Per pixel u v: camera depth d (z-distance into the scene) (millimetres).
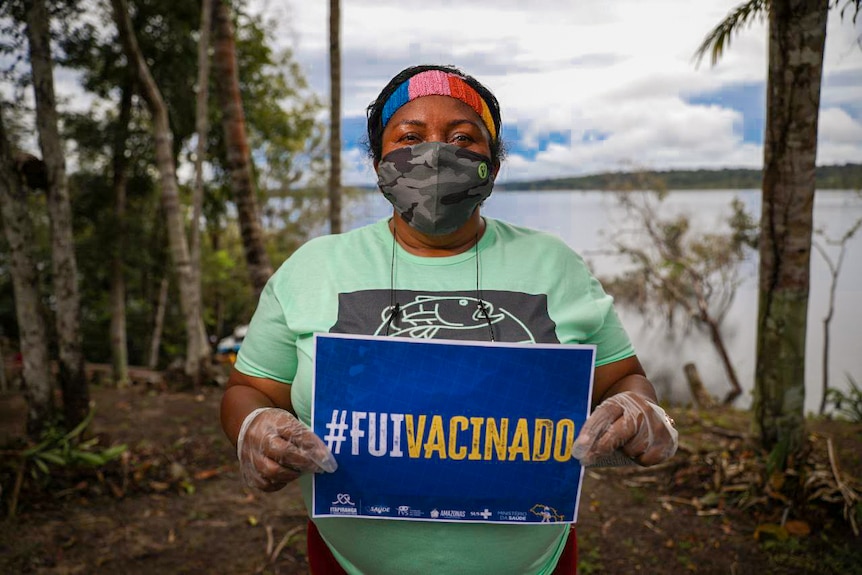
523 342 1442
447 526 1479
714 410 7852
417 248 1581
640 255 23766
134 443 6000
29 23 4965
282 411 1404
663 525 4250
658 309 29031
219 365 11797
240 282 26391
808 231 4273
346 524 1525
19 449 4742
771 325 4461
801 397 4473
